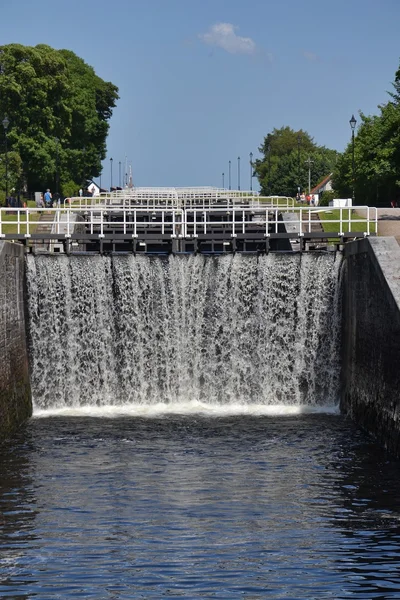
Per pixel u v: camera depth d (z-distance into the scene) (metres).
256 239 49.78
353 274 44.78
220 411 46.75
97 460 36.12
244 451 37.44
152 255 48.16
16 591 24.58
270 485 32.94
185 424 42.97
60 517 29.81
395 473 34.38
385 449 37.81
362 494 31.97
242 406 48.09
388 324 38.00
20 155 102.56
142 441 39.22
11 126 103.19
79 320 47.84
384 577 25.38
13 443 38.97
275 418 44.69
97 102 137.00
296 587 24.83
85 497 31.69
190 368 48.78
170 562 26.39
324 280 47.59
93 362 48.06
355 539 27.97
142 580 25.25
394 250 40.50
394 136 83.19
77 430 41.56
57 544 27.67
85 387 48.03
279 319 48.16
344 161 108.75
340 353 47.56
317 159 172.25
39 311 47.28
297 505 30.89
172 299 48.34
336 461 36.00
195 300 48.53
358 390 43.19
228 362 48.62
